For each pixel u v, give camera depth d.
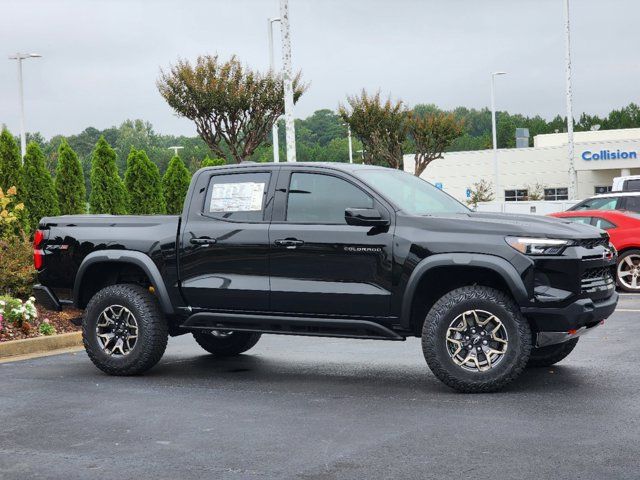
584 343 10.09
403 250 7.65
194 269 8.55
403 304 7.65
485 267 7.36
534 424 6.30
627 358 9.00
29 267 12.92
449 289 8.04
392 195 8.02
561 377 8.05
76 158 20.30
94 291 9.38
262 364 9.38
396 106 44.22
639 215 16.42
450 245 7.50
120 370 8.75
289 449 5.83
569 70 34.88
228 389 7.99
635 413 6.54
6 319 11.36
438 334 7.50
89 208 21.34
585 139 70.06
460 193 62.78
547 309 7.26
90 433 6.39
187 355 10.16
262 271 8.24
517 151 60.94
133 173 22.50
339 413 6.86
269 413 6.94
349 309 7.90
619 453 5.50
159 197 22.77
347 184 8.09
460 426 6.31
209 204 8.66
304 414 6.86
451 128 44.41
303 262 8.06
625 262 16.33
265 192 8.41
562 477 5.05
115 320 8.91
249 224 8.35
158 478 5.26
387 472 5.25
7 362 9.95
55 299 9.29
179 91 26.91
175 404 7.36
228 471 5.36
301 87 27.80
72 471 5.45
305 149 151.12
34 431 6.50
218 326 8.54
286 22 18.06
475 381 7.42
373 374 8.60
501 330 7.44
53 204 18.59
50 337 10.98
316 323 8.03
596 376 8.05
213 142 27.62
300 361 9.52
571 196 35.31
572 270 7.27
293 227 8.13
